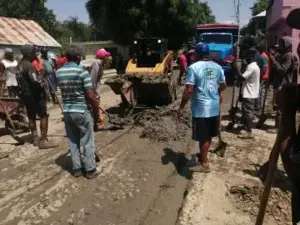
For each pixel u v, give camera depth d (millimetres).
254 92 7297
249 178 5430
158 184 5344
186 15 28562
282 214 4328
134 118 9094
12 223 4285
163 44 11453
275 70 7285
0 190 5156
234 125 8547
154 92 9969
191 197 4793
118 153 6703
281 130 2332
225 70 17750
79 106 5301
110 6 27109
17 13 35906
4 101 7598
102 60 8078
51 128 8672
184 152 6785
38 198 4902
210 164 6000
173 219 4359
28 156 6602
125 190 5141
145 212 4531
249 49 7406
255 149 6789
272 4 22719
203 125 5410
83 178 5547
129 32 27734
